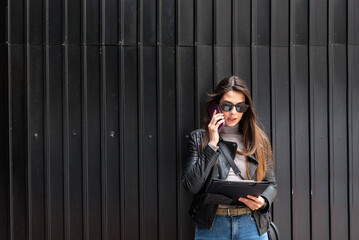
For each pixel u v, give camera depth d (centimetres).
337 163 357
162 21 343
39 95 337
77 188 341
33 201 339
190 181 273
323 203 356
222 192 263
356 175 358
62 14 336
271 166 302
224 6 347
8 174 335
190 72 345
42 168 338
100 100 340
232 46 347
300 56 353
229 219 278
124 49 341
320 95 355
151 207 346
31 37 335
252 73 348
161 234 346
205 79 346
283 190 354
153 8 343
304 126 354
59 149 339
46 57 336
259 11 350
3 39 333
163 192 345
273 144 350
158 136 343
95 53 339
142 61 342
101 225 342
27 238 337
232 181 253
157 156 345
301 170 354
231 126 298
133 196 345
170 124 345
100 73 339
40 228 340
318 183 355
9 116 333
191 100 346
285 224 354
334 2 354
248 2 349
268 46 351
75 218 342
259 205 271
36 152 338
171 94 345
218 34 346
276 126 352
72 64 338
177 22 343
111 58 341
